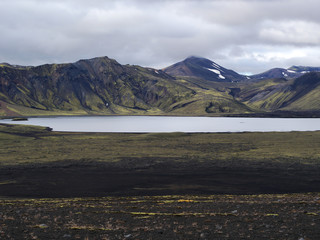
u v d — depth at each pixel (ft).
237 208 112.37
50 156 326.03
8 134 527.81
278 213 100.53
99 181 212.64
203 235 75.56
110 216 102.12
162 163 284.41
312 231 76.23
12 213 106.83
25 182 208.95
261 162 284.41
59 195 173.58
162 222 92.53
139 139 496.64
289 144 416.26
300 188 189.37
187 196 157.38
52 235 77.87
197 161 294.05
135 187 194.49
